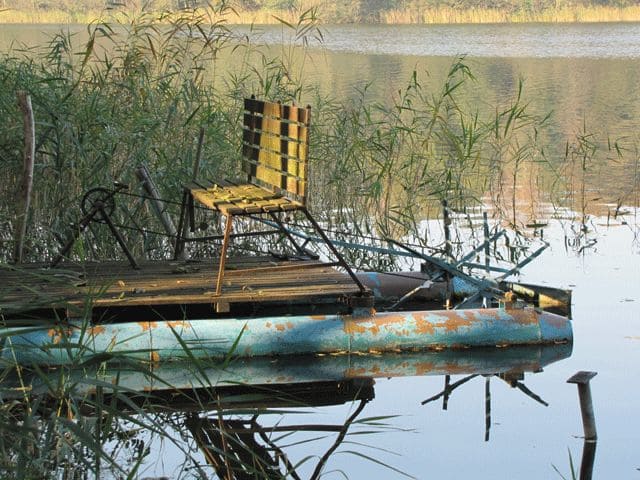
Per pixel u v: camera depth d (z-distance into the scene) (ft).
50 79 46.50
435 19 293.43
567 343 35.58
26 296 33.19
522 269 47.14
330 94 103.96
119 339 32.83
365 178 54.08
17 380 31.22
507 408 30.12
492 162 65.67
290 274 37.29
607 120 96.53
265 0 202.90
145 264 38.47
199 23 53.88
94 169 44.88
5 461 23.71
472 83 124.57
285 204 33.40
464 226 55.83
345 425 29.04
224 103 56.13
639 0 309.22
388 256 48.78
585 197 64.39
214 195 35.58
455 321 35.09
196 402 30.81
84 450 26.81
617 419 28.96
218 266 38.32
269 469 25.96
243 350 33.68
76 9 182.19
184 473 25.54
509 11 302.25
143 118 47.70
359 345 34.35
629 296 42.29
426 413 29.81
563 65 156.35
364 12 287.07
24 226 39.17
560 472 25.54
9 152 44.83
